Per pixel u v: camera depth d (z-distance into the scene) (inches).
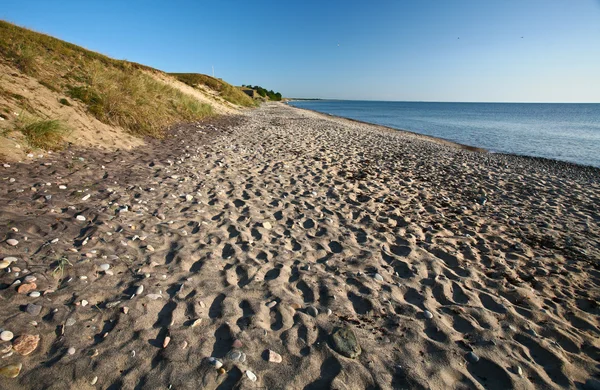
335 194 276.2
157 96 582.6
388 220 229.8
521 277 166.2
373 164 410.0
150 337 105.7
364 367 102.0
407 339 115.6
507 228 230.1
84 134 311.9
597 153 729.0
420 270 164.2
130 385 88.1
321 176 329.1
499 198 303.3
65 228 160.7
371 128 1021.8
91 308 113.9
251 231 193.8
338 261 169.0
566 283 162.1
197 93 1040.2
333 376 97.7
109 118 368.8
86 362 92.4
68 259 136.2
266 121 901.8
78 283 125.0
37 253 135.7
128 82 476.4
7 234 141.7
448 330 121.9
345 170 364.8
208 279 141.7
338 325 120.3
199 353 101.1
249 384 91.7
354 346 109.5
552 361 110.4
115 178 247.1
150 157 323.9
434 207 263.4
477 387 98.6
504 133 1143.6
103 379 88.8
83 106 352.2
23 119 257.8
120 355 96.8
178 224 190.1
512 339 119.6
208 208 219.0
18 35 449.4
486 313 133.0
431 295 145.0
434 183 341.4
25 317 103.3
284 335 113.5
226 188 264.5
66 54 485.1
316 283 147.3
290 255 170.9
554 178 409.1
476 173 403.9
